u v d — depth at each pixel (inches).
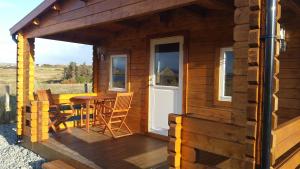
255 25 88.9
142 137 237.9
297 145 133.9
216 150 107.0
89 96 268.2
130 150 199.2
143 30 245.9
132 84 258.8
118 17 157.0
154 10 137.4
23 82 261.6
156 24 233.1
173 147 118.1
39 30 233.8
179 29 214.5
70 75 900.6
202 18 198.8
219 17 188.7
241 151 99.0
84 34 277.3
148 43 239.6
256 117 89.5
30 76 258.4
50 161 205.8
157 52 234.1
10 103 419.5
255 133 89.5
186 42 208.5
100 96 262.4
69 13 195.6
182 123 119.0
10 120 387.2
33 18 228.7
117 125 273.9
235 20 95.5
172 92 221.5
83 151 197.0
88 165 168.1
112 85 287.7
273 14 86.6
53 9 209.6
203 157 153.0
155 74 236.4
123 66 272.5
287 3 124.8
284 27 159.5
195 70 204.4
